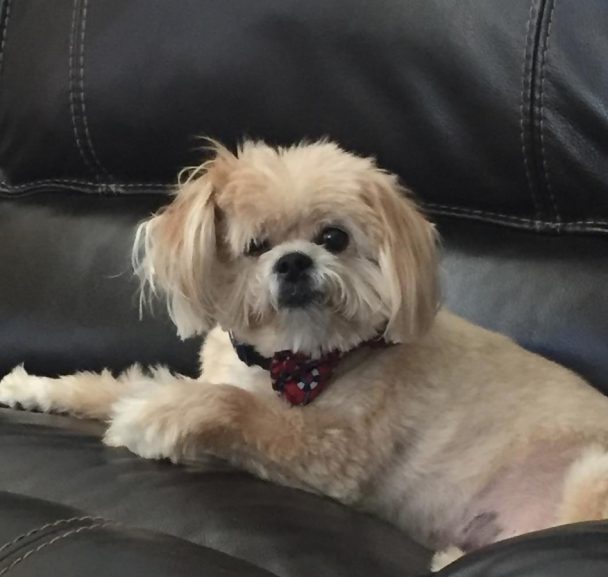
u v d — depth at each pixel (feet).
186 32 4.09
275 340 3.29
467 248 3.72
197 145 4.17
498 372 3.38
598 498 2.96
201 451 3.05
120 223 4.36
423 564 2.56
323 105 3.85
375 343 3.31
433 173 3.73
